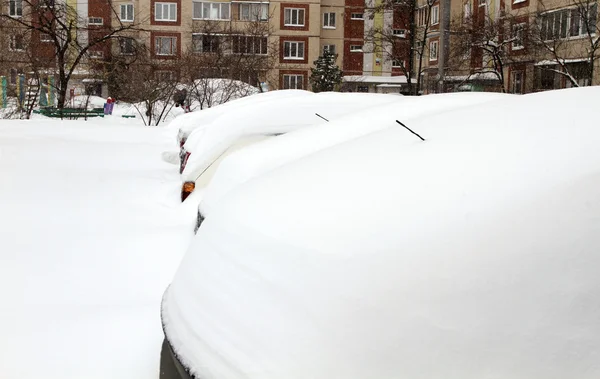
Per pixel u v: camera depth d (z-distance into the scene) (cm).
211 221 325
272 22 4981
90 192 864
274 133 755
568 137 266
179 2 4850
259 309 244
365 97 826
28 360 371
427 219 238
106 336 397
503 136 288
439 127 341
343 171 306
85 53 3372
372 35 3828
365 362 213
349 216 255
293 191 300
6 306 452
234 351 240
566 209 226
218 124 771
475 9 3741
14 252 577
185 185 732
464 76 3291
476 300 213
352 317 221
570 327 204
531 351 203
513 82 3184
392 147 324
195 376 246
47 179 955
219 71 3027
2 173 984
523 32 2891
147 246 592
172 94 2834
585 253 214
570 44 2822
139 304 451
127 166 1145
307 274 239
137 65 2930
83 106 3322
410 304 217
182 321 273
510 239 222
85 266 539
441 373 205
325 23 5184
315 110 773
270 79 4291
